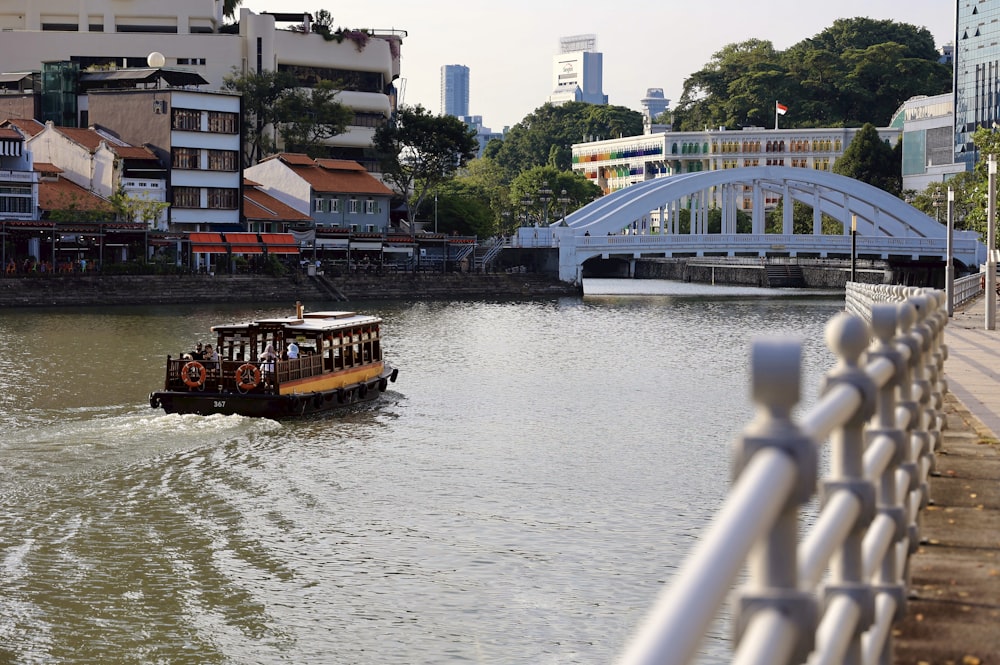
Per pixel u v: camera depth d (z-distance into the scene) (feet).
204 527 89.10
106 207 347.15
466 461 114.11
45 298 313.53
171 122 361.51
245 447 119.75
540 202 589.32
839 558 17.12
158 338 228.02
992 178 165.48
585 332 264.93
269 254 369.30
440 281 397.19
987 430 54.54
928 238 424.46
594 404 153.79
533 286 411.54
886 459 20.90
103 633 68.44
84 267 329.11
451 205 472.44
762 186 470.80
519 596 73.51
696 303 376.48
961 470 42.22
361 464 112.16
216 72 490.90
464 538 85.97
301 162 417.08
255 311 309.01
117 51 487.20
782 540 11.01
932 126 591.78
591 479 105.70
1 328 245.24
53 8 503.61
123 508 94.43
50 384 162.71
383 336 249.55
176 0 507.30
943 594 26.94
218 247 358.84
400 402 153.58
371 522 90.48
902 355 23.77
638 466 111.86
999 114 543.39
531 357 211.00
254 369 136.98
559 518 91.50
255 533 87.51
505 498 98.32
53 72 395.55
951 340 139.54
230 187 373.81
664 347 231.71
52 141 358.84
